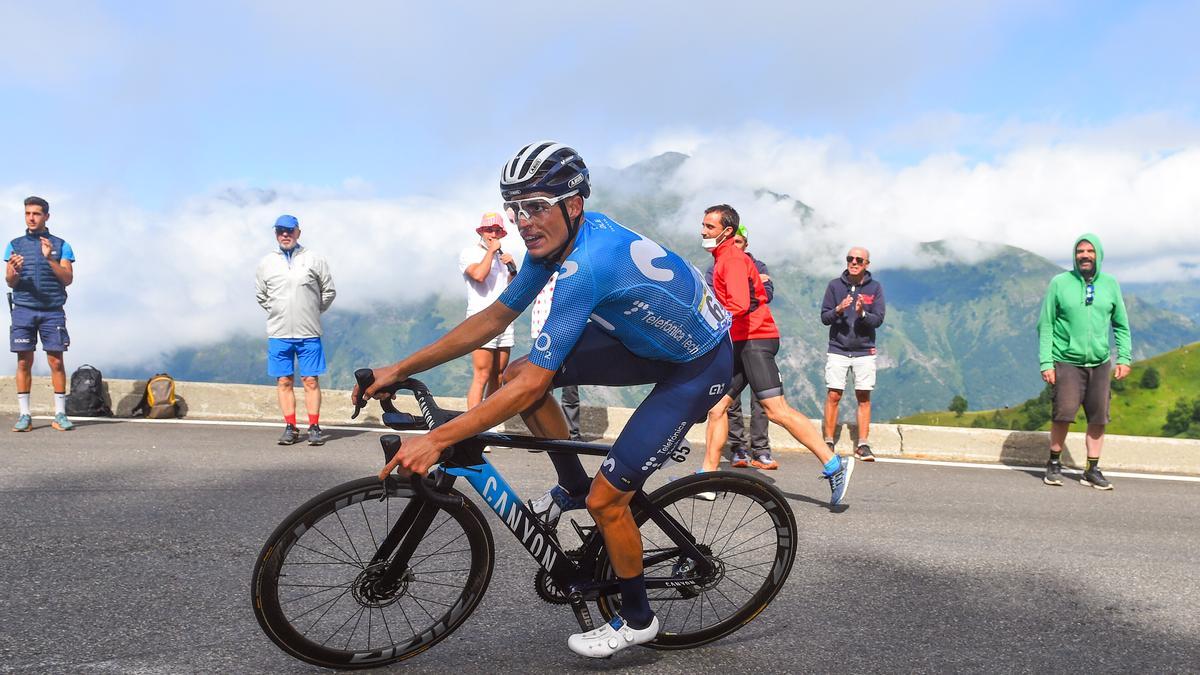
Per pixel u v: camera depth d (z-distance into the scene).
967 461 8.13
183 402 9.16
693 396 2.88
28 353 7.82
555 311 2.59
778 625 3.61
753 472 7.14
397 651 3.02
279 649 3.11
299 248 7.60
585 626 3.07
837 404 8.25
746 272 5.75
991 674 3.20
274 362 7.61
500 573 4.12
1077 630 3.71
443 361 2.96
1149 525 5.79
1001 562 4.72
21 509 5.04
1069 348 6.91
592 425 8.77
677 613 3.41
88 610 3.47
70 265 7.99
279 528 2.74
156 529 4.72
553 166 2.53
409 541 2.88
